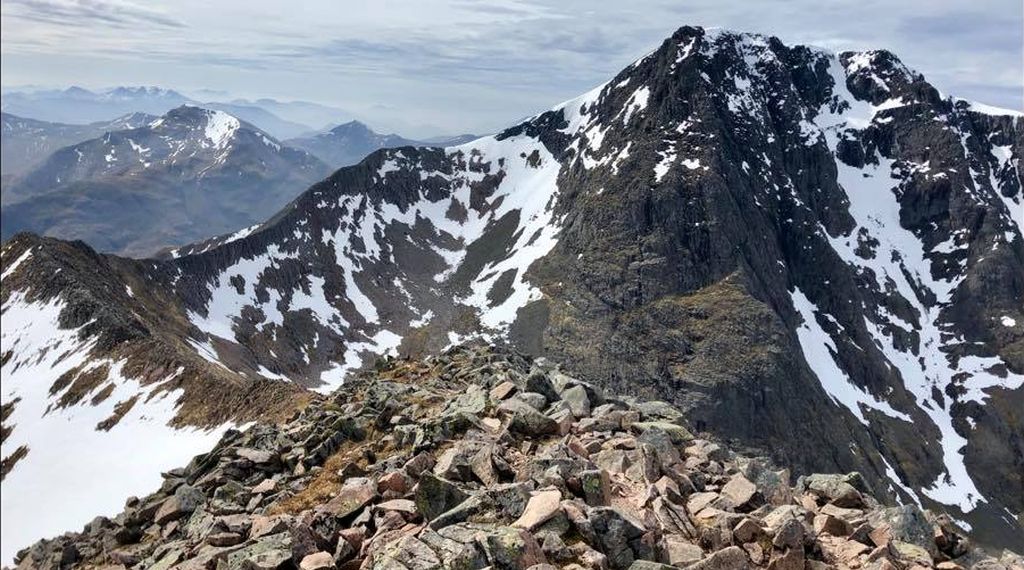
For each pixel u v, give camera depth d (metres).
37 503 65.25
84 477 68.50
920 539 17.75
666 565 13.93
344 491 18.56
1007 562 17.41
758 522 16.64
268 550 16.03
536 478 17.58
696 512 17.89
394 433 23.72
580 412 24.92
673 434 23.48
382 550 14.93
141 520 22.83
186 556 18.09
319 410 31.11
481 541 14.03
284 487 22.23
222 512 20.80
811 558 16.30
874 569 15.57
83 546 23.23
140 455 69.38
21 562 24.62
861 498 20.09
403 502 17.58
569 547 14.49
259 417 62.78
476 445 20.41
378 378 35.62
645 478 18.92
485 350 36.72
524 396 25.42
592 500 16.69
